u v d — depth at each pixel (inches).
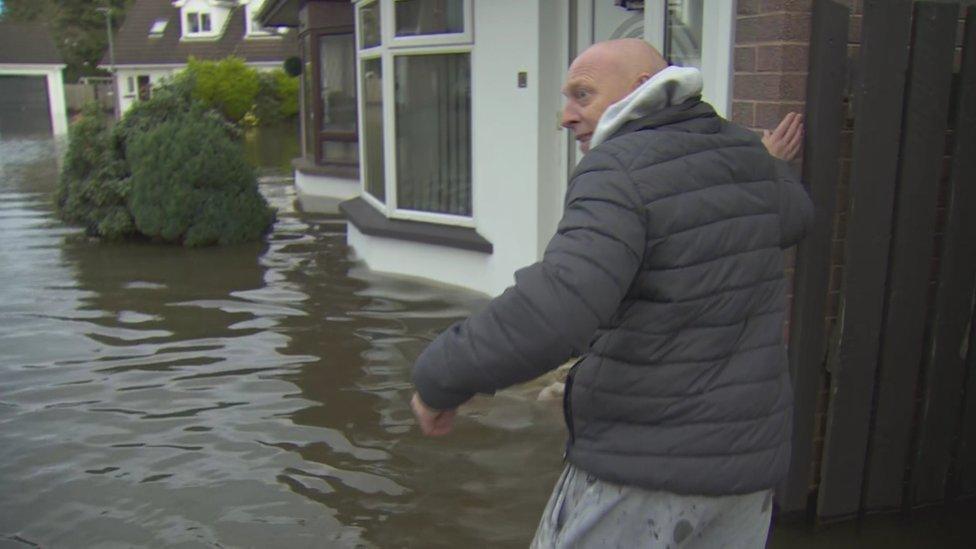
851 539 139.4
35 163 767.1
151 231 373.1
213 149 379.2
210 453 169.3
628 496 81.1
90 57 2253.9
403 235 300.0
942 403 145.6
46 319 263.9
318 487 155.1
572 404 83.9
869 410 140.6
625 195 75.9
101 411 191.0
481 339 73.8
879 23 128.0
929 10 131.2
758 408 79.6
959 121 136.8
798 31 130.6
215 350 232.4
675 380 78.4
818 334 136.8
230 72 1235.2
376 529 141.0
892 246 137.3
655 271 77.9
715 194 79.1
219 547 135.8
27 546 136.3
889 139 132.5
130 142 389.1
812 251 133.3
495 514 145.3
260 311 268.8
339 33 525.0
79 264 342.0
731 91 146.0
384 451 169.6
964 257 141.9
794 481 140.6
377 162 334.3
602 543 82.9
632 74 85.8
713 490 78.6
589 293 72.7
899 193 135.5
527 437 174.7
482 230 277.0
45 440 175.8
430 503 149.1
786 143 128.5
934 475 148.2
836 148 131.8
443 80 285.0
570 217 76.9
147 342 240.1
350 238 368.5
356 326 250.7
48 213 467.2
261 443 173.6
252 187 393.7
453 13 275.9
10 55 1533.0
